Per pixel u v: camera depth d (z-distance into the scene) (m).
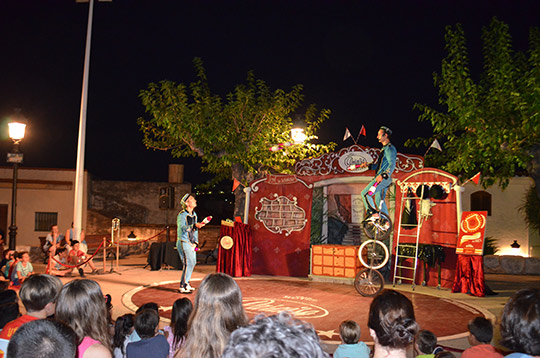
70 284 3.30
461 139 13.61
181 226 11.30
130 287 12.02
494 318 9.32
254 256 15.23
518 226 20.94
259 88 17.80
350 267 13.30
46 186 25.00
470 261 11.76
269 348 1.26
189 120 16.20
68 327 1.88
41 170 25.23
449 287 12.73
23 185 24.95
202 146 16.56
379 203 11.81
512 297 2.29
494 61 13.40
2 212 25.02
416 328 2.63
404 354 2.67
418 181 13.29
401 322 2.61
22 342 1.75
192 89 16.92
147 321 4.11
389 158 11.55
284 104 18.03
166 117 16.12
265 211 15.30
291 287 12.59
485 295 11.73
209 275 2.84
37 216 25.12
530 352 2.15
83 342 3.06
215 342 2.64
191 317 2.78
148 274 14.40
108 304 5.56
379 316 2.65
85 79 14.67
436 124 14.20
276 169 17.95
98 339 3.28
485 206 21.23
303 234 14.78
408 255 13.17
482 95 13.91
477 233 11.80
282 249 14.94
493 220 21.16
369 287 11.44
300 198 14.98
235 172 17.62
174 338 4.51
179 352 2.78
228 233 14.53
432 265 12.73
